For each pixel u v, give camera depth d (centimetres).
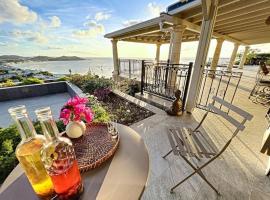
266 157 175
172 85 426
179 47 429
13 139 149
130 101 376
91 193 64
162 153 186
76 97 104
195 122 266
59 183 57
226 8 321
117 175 74
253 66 1289
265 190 134
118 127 123
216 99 163
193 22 428
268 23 291
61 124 169
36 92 548
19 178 73
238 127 120
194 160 171
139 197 63
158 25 453
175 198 128
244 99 407
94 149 91
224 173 153
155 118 283
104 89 437
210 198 128
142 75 407
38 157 60
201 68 272
